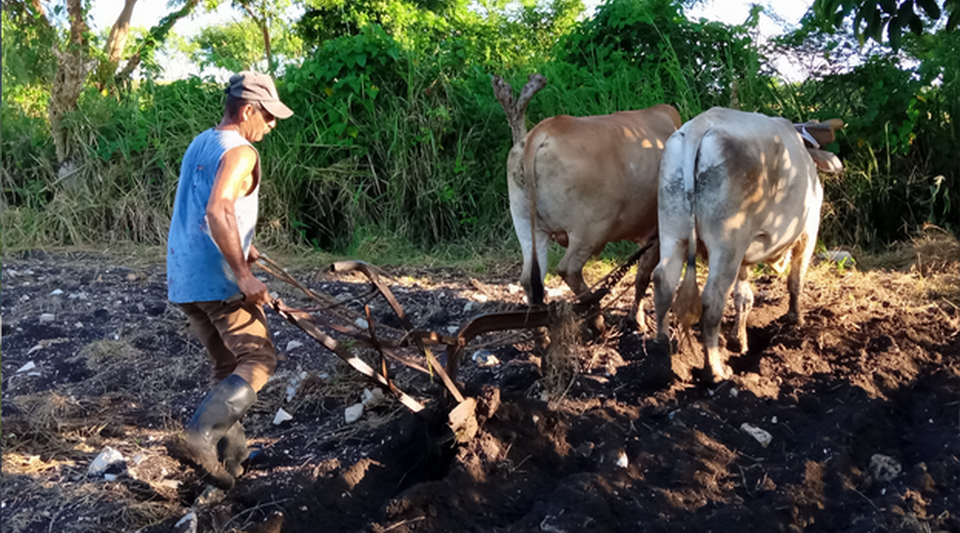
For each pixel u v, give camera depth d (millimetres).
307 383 4594
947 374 4402
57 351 5320
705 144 4102
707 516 3197
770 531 3098
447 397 3711
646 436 3857
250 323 3219
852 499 3338
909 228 8352
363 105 9055
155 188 9203
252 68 9727
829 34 8328
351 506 3359
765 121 4309
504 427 3732
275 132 9008
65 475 3576
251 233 3238
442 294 6602
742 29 8977
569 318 4176
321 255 8461
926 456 3656
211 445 2984
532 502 3367
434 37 11641
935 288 6191
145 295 6637
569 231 4754
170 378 4883
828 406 4168
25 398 4480
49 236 8875
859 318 5449
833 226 8266
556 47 9992
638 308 5312
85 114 9320
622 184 4699
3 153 9594
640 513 3205
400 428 3850
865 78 8383
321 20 16000
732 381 4340
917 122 8383
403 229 8781
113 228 8930
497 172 8859
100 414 4359
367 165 9078
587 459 3693
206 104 9484
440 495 3260
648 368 4383
